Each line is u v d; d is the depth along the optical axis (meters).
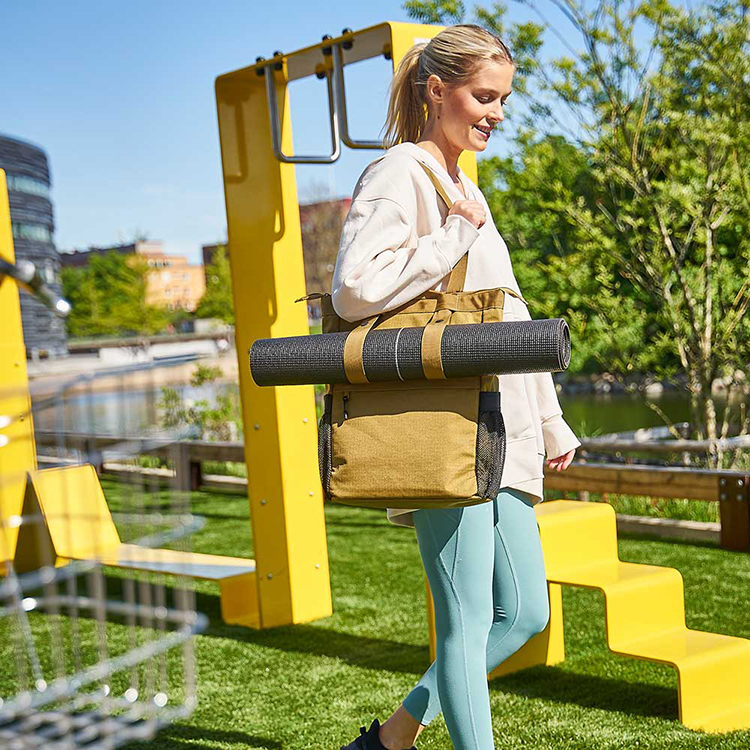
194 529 1.86
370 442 2.12
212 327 41.47
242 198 4.34
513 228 9.53
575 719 3.08
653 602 3.31
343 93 4.00
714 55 7.48
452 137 2.40
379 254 2.18
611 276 8.17
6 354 5.40
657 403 15.62
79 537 5.19
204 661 3.95
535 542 2.52
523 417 2.44
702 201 7.86
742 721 3.02
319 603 4.61
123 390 1.84
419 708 2.35
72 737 1.71
